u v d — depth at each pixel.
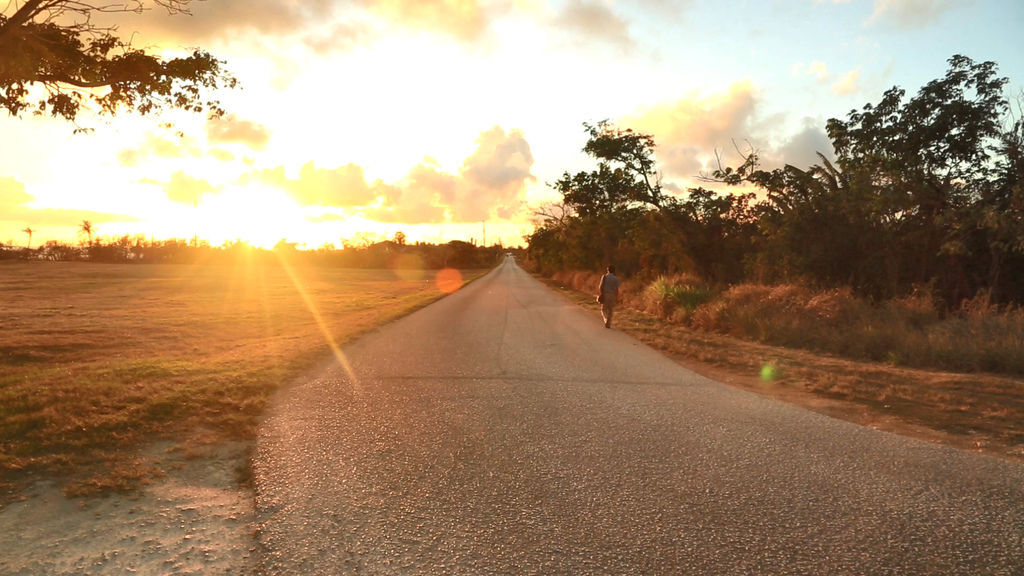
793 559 3.34
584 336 14.48
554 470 4.84
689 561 3.33
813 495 4.27
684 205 26.83
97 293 39.12
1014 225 14.66
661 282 21.19
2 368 10.86
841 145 18.84
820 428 6.07
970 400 7.20
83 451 5.18
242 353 11.51
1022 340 9.63
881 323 11.97
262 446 5.49
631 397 7.57
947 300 16.86
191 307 28.17
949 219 16.20
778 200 21.52
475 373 9.32
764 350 11.70
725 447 5.43
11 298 34.28
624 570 3.23
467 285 50.00
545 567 3.27
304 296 36.75
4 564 3.36
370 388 8.14
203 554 3.48
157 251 123.62
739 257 25.75
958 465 4.90
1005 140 15.63
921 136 17.19
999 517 3.87
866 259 18.19
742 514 3.95
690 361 10.70
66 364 12.05
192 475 4.77
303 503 4.20
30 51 9.26
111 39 10.35
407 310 22.70
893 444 5.50
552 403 7.23
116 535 3.71
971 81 16.62
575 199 34.66
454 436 5.82
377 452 5.32
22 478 4.57
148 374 8.57
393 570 3.26
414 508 4.10
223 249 132.12
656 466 4.93
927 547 3.47
